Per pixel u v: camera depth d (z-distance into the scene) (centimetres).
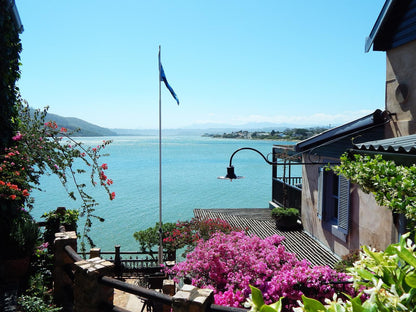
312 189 1112
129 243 1869
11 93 588
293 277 407
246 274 484
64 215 611
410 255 157
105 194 3631
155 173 6100
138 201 3253
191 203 3162
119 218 2503
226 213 1598
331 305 159
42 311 350
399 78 711
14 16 602
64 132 562
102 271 270
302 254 973
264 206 3025
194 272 541
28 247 457
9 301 374
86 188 4066
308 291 400
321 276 401
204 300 190
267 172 6253
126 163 8469
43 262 487
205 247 557
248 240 566
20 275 450
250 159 10462
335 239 954
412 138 531
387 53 748
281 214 1219
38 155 538
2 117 530
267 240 568
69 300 383
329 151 984
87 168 6512
